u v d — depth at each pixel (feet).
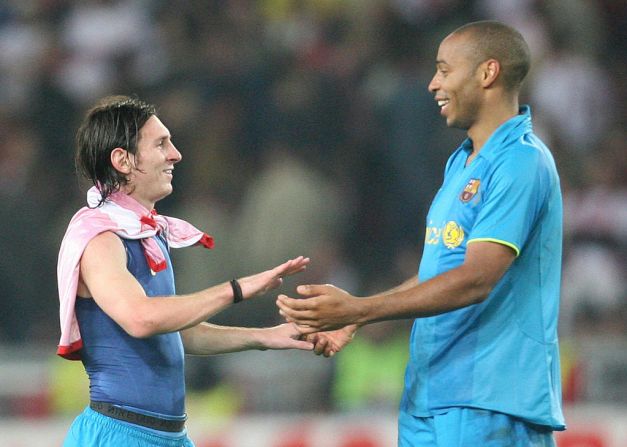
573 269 124.16
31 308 122.62
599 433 95.91
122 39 144.36
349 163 130.72
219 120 131.34
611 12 148.05
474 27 55.72
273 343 58.65
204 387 103.40
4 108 137.90
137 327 50.57
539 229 54.85
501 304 54.70
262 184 126.52
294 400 103.45
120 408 53.67
